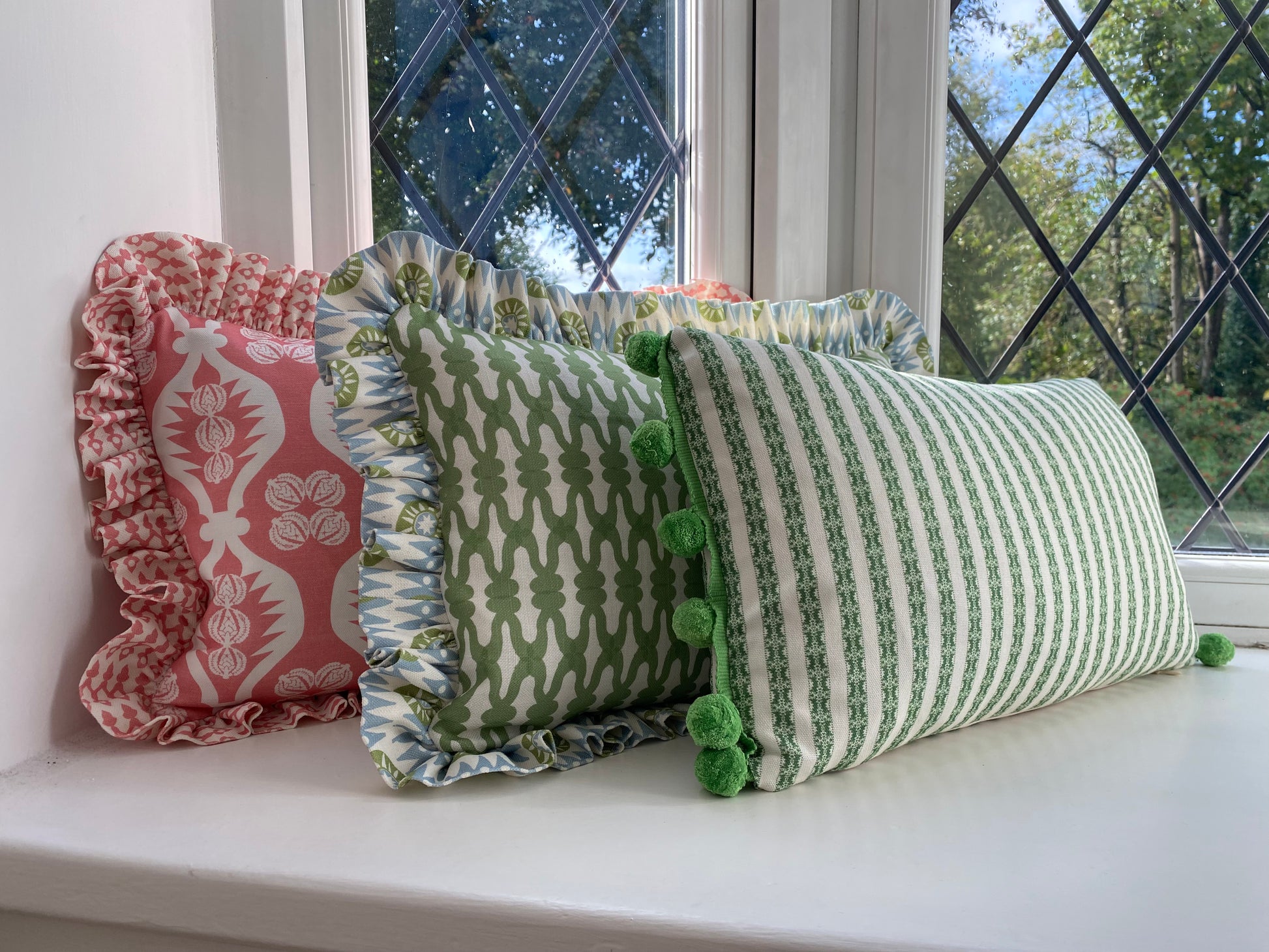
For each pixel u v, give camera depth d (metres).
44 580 0.74
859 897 0.50
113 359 0.78
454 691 0.67
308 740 0.77
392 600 0.67
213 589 0.76
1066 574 0.77
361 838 0.57
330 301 0.70
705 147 1.19
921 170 1.21
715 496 0.67
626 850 0.56
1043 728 0.81
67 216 0.77
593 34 1.16
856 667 0.64
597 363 0.82
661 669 0.76
